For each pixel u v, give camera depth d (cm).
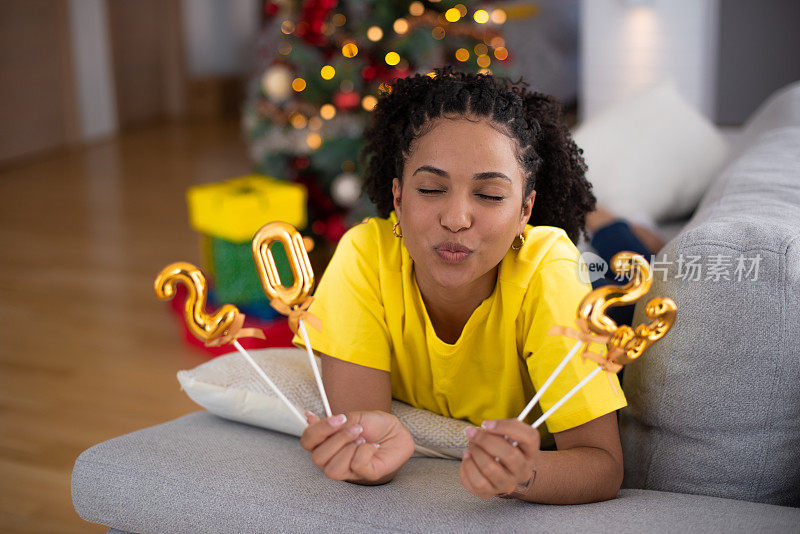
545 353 103
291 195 268
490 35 321
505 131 94
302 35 320
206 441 112
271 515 95
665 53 448
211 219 266
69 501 193
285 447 112
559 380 102
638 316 115
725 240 104
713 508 94
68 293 329
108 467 104
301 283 88
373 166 125
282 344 263
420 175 94
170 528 100
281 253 267
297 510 95
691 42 443
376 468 93
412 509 93
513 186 94
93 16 639
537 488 93
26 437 222
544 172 119
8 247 389
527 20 613
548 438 120
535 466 93
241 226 258
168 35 728
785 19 468
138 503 101
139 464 104
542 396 104
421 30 300
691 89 449
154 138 658
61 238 402
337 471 90
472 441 84
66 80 612
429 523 90
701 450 105
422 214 95
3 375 259
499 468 83
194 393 118
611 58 458
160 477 101
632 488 111
